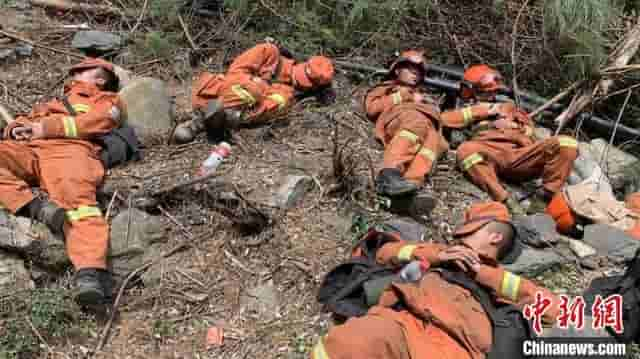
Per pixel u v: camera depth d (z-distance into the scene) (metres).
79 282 4.26
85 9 6.77
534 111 6.32
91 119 4.99
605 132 6.38
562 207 5.17
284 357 4.14
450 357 3.77
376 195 5.05
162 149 5.45
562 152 5.36
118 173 5.11
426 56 6.84
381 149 5.65
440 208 5.26
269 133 5.62
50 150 4.78
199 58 6.50
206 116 5.36
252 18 6.82
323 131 5.79
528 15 6.78
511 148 5.57
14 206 4.53
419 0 6.76
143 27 6.71
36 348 4.11
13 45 6.24
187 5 6.84
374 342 3.65
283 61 6.09
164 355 4.20
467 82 6.00
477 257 4.24
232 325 4.36
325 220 4.93
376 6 6.64
